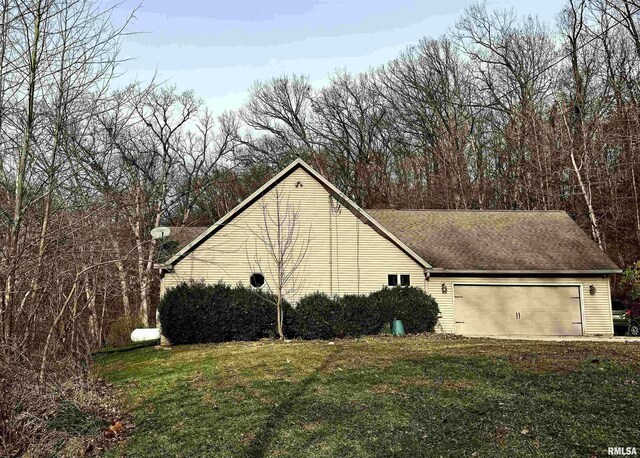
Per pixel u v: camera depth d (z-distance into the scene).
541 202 32.75
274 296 20.09
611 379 10.61
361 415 9.18
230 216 21.11
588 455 7.00
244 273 20.98
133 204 10.46
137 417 10.03
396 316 19.91
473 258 22.31
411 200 39.47
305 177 21.73
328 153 41.16
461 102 38.41
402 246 21.58
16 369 7.73
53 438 8.10
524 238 23.98
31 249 8.48
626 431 7.73
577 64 30.80
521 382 10.70
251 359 14.41
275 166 40.47
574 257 22.55
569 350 14.08
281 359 14.14
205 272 20.83
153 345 19.59
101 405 10.27
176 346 18.81
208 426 9.15
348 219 21.70
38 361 8.78
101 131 9.66
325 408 9.67
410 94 39.81
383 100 40.75
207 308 19.03
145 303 23.52
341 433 8.39
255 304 19.36
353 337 19.27
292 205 21.55
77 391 9.59
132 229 11.47
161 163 31.42
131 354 17.48
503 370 11.73
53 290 9.11
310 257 21.34
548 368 11.76
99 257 10.17
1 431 7.58
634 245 28.56
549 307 21.92
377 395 10.30
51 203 8.90
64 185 9.11
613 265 22.05
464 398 9.84
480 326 21.58
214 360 14.70
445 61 38.72
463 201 36.94
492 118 37.62
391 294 20.16
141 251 11.36
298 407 9.83
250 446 8.12
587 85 31.03
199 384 12.07
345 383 11.29
